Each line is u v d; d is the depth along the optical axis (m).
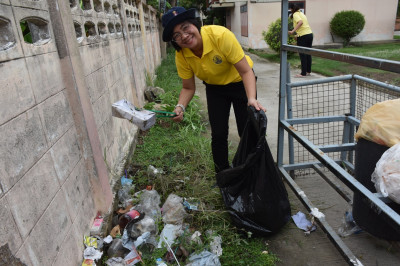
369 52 10.45
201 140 3.99
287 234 2.48
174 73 9.02
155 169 3.33
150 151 3.89
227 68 2.49
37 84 1.73
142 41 6.64
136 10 6.23
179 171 3.29
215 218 2.56
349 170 3.10
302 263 2.21
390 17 14.24
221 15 22.91
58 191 1.84
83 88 2.32
